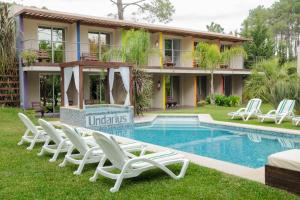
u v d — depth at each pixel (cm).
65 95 1475
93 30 2008
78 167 616
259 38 3156
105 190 491
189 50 2338
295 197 450
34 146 835
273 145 1006
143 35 1850
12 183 525
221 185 503
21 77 1717
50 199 454
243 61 2653
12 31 1708
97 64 1367
